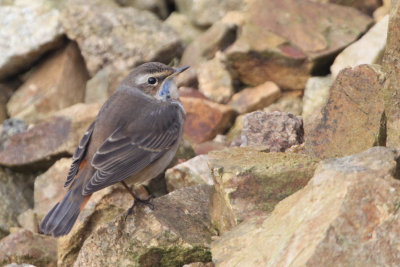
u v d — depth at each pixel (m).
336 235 7.19
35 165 14.28
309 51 15.05
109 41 16.47
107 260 9.69
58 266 11.34
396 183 7.46
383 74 10.14
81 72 16.75
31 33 16.61
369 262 7.09
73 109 14.44
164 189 12.84
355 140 10.47
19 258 11.51
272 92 15.15
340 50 15.01
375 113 10.22
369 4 16.38
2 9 17.00
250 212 9.29
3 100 16.41
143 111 10.91
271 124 12.38
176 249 9.40
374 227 7.25
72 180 10.21
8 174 14.28
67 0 17.14
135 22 16.72
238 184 9.44
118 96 11.17
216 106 14.77
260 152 10.24
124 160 10.44
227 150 10.39
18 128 15.09
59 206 9.84
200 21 17.17
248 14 16.08
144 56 16.36
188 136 14.69
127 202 11.94
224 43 16.14
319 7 15.94
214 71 15.69
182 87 15.88
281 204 8.57
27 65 16.77
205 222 10.03
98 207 11.76
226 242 8.60
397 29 9.78
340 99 10.63
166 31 16.67
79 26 16.56
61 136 14.19
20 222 13.31
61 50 16.81
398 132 9.88
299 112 14.99
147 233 9.56
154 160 10.88
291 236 7.57
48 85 16.17
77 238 11.34
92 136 10.62
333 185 7.79
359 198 7.41
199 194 10.75
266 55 15.22
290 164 9.58
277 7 16.03
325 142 10.84
